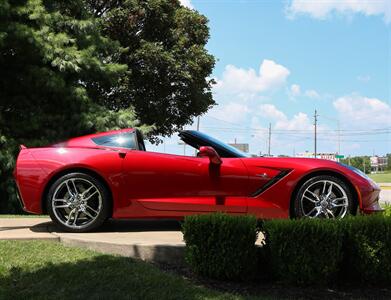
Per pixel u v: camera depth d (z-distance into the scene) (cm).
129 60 1980
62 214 552
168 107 2172
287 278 407
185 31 2148
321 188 558
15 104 1237
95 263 422
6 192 1177
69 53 1217
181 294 366
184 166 550
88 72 1309
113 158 547
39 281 382
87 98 1255
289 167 554
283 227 405
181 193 550
